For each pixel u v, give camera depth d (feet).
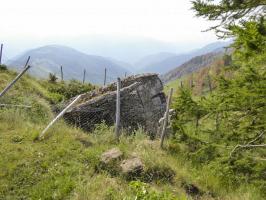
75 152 35.42
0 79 66.33
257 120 34.63
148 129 55.98
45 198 28.17
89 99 58.29
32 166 32.30
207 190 34.50
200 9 32.81
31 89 69.15
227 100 32.37
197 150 41.32
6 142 36.35
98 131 42.52
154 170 33.81
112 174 32.55
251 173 37.45
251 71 29.04
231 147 37.32
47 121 49.37
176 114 44.65
